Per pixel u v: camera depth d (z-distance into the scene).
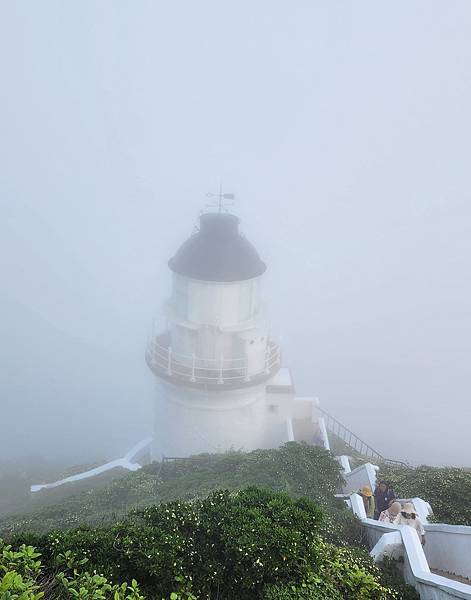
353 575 7.47
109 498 17.27
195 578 6.55
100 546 6.62
